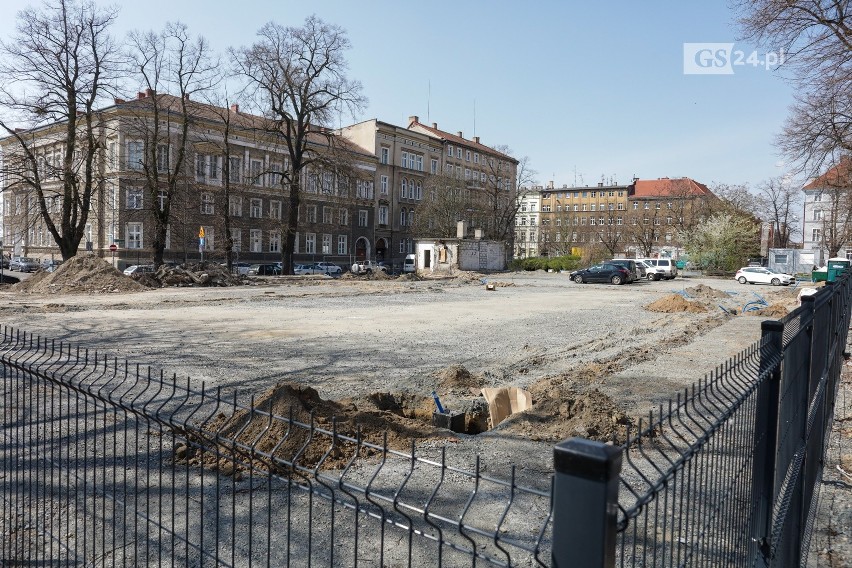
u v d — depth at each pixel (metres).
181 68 36.41
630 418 6.78
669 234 90.88
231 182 54.97
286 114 42.59
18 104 29.94
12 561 3.53
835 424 6.31
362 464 5.09
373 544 3.75
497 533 1.65
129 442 5.56
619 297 28.48
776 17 19.56
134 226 48.56
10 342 4.44
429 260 55.69
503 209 71.06
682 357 11.30
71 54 31.17
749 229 58.72
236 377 8.97
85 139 32.94
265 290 29.09
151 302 21.33
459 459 5.35
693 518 2.12
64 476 4.78
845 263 37.91
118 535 3.84
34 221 33.34
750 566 2.70
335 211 62.03
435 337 13.85
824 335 4.83
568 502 1.38
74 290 25.80
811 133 21.53
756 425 2.73
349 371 9.63
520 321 17.67
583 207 115.50
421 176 79.12
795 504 3.32
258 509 4.21
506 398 7.16
